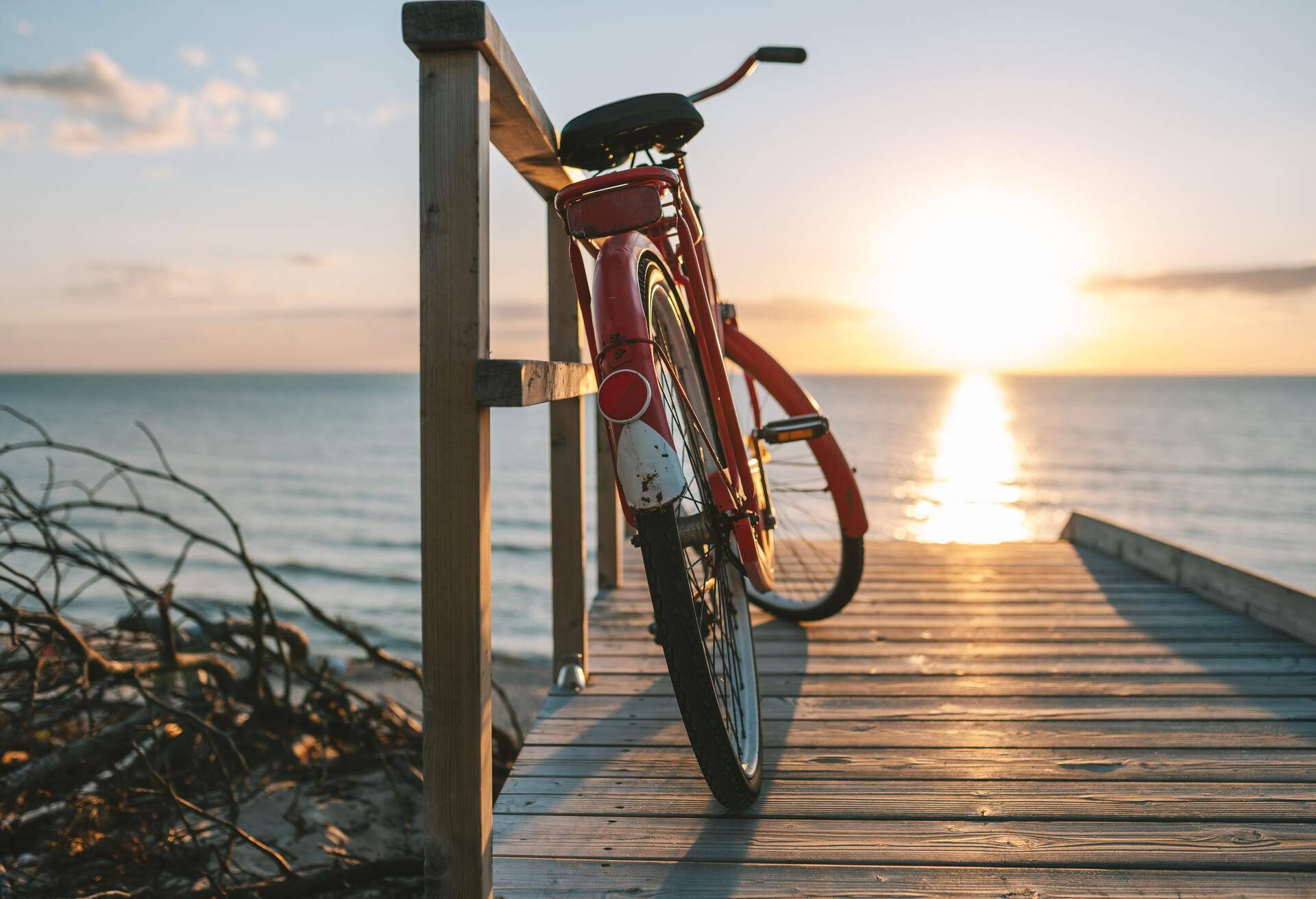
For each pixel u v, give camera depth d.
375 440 50.44
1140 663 2.62
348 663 6.79
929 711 2.25
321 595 17.17
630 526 1.46
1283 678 2.48
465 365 1.15
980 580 3.74
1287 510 30.05
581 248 1.68
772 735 2.10
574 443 2.46
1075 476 37.78
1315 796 1.76
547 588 18.00
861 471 39.31
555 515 2.47
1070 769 1.89
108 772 3.02
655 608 1.41
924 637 2.91
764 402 2.92
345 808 3.21
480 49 1.15
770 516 2.45
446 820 1.20
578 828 1.66
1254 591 3.08
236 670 4.19
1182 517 28.72
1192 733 2.09
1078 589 3.57
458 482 1.16
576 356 2.33
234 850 2.76
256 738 3.64
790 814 1.70
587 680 2.48
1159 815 1.68
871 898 1.42
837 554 4.27
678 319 1.85
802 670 2.59
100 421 59.78
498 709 6.95
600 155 1.88
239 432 54.12
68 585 15.49
